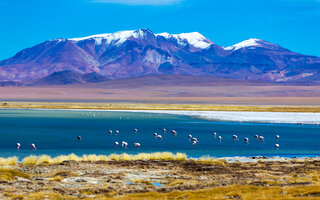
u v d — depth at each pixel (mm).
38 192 35594
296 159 61438
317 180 42469
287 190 35219
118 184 40594
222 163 55250
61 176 44094
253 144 84812
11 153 67938
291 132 109812
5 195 34031
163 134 103375
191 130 113688
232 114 182500
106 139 89875
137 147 78312
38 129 107625
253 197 32438
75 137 91688
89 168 49469
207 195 34188
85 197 34562
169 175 46125
